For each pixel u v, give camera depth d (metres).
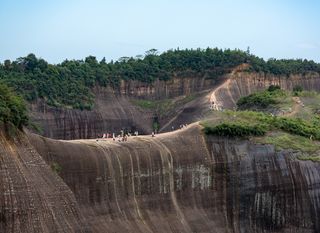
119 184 81.44
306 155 99.44
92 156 79.19
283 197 95.56
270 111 137.12
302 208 96.25
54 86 157.50
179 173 89.38
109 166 80.69
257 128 99.56
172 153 90.19
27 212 58.84
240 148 96.00
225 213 91.75
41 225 59.28
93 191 77.31
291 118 116.12
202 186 91.31
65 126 152.88
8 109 65.12
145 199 84.12
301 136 104.69
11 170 60.06
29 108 143.75
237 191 93.50
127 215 79.56
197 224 86.69
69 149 76.62
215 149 94.69
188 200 89.19
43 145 72.62
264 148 96.94
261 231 93.19
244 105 145.75
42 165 66.12
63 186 66.56
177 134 95.12
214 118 103.50
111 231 74.69
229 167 94.00
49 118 148.50
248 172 94.62
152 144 89.81
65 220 62.78
